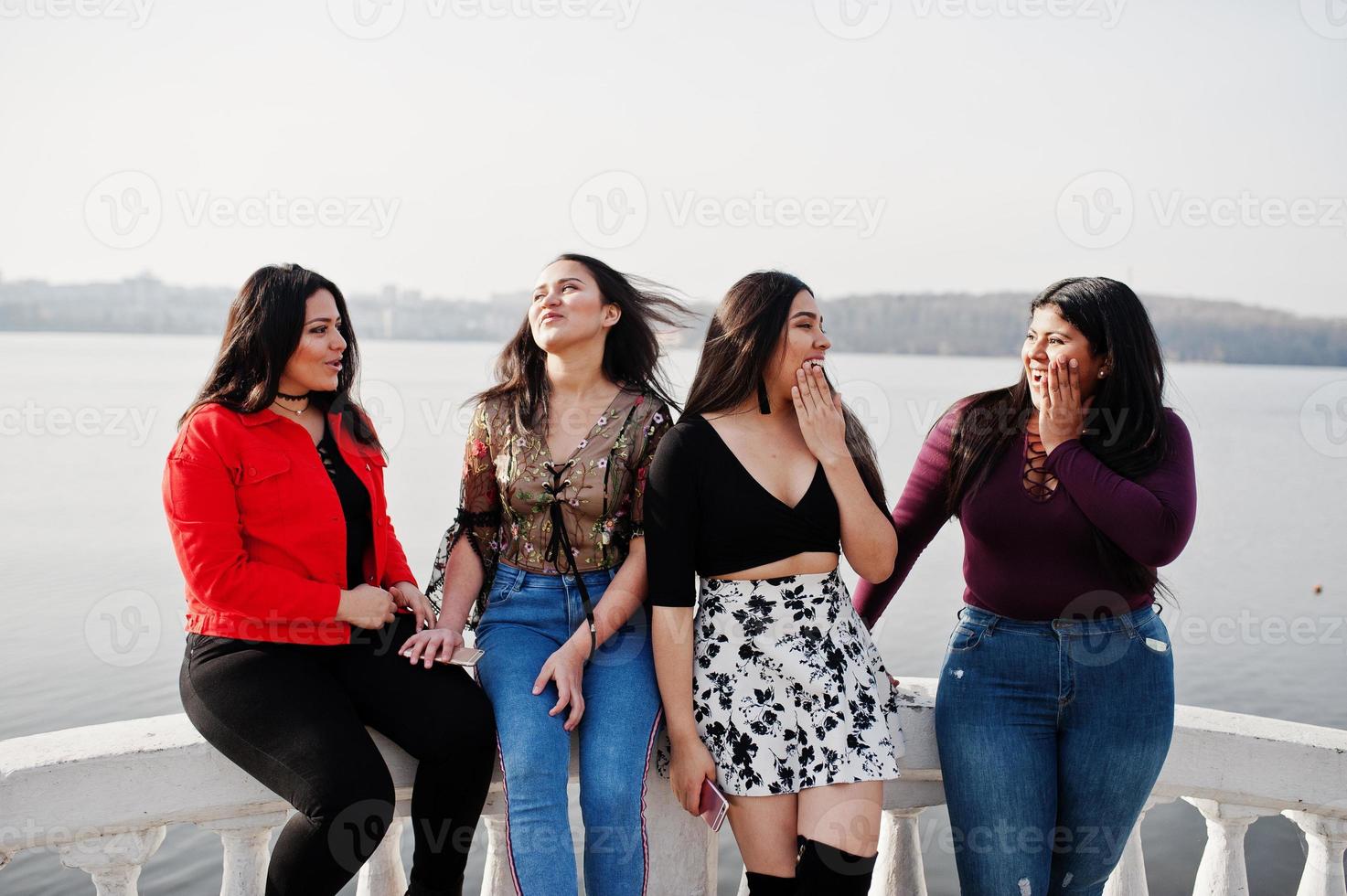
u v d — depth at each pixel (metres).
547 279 2.38
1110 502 1.98
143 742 2.04
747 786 2.03
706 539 2.16
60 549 16.62
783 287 2.24
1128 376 2.08
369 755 1.91
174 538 2.03
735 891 6.11
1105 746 2.07
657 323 2.60
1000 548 2.14
